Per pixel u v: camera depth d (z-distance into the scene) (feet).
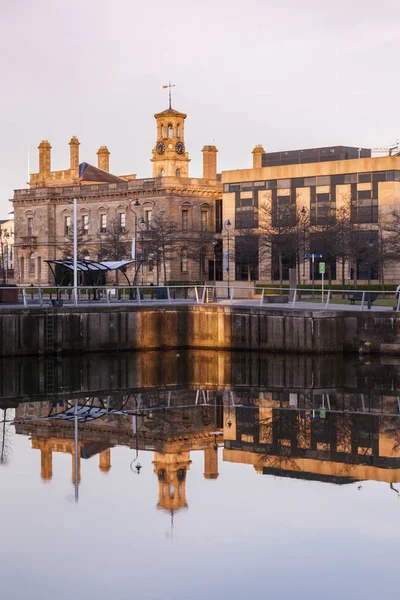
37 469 110.93
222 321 231.30
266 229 406.41
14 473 108.99
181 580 77.00
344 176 421.59
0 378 186.70
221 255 470.80
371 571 78.74
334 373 191.62
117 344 230.48
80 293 338.34
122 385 178.70
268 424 138.92
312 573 78.33
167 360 215.51
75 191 510.58
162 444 125.08
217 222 480.64
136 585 76.07
